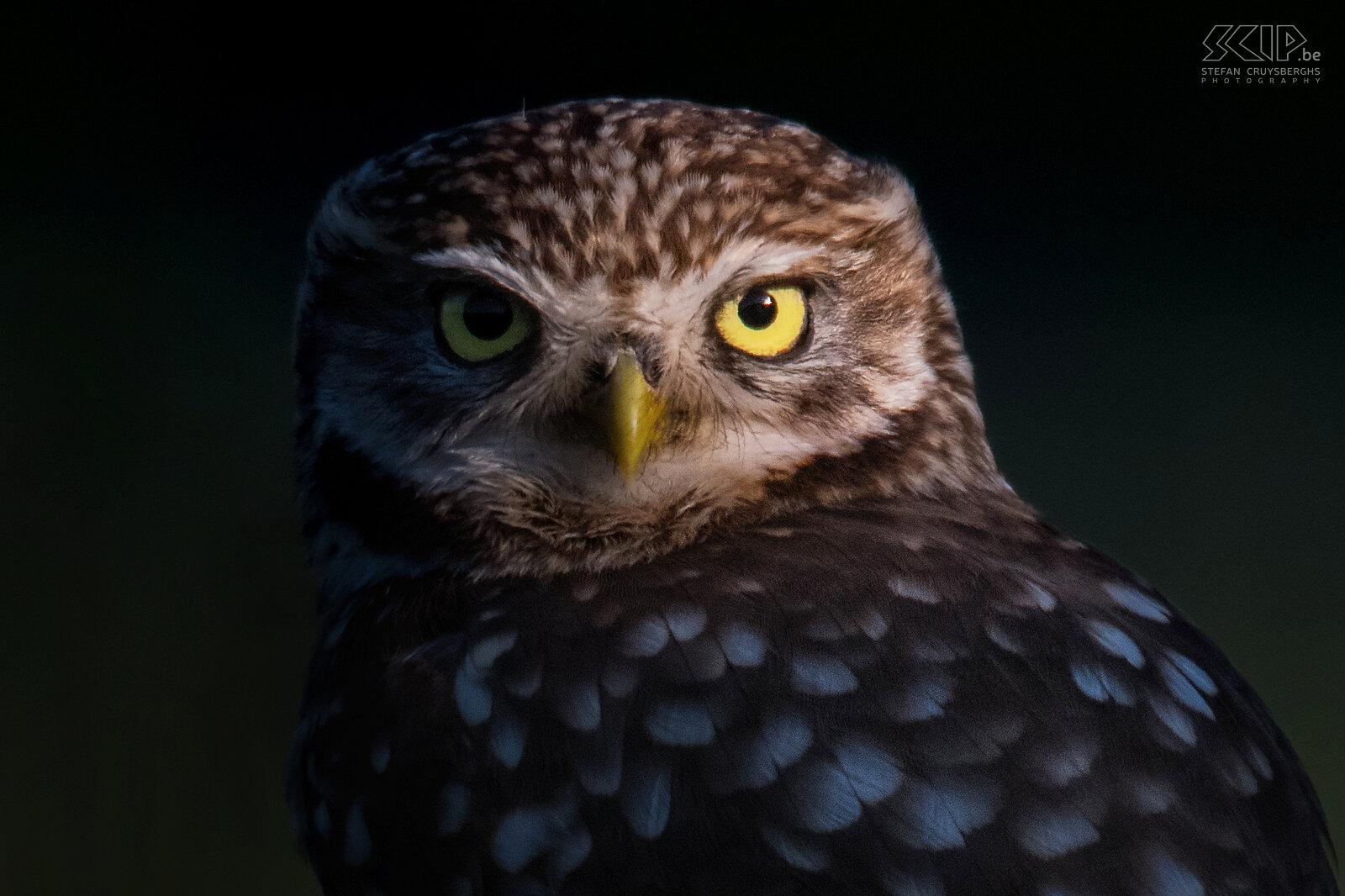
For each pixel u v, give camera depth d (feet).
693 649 7.52
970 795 7.48
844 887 7.47
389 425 7.64
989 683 7.50
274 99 11.82
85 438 8.18
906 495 7.63
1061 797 7.48
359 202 7.64
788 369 7.62
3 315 8.22
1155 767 7.50
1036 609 7.54
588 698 7.52
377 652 7.59
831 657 7.51
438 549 7.63
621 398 7.60
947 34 13.03
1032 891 7.47
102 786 8.07
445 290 7.62
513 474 7.62
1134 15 13.30
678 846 7.49
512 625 7.56
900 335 7.64
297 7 11.84
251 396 8.41
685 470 7.61
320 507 7.67
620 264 7.60
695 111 7.64
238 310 9.51
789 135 7.64
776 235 7.61
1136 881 7.47
